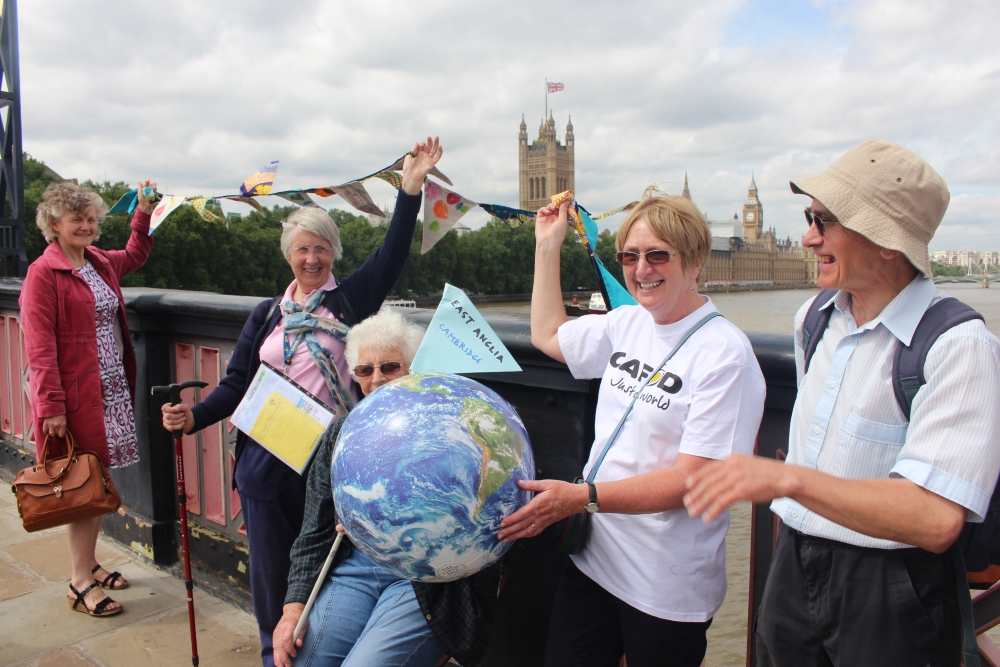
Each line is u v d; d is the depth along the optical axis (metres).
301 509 2.55
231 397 2.72
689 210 1.68
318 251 2.55
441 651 1.93
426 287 86.38
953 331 1.28
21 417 5.21
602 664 1.88
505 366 2.07
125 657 3.03
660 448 1.68
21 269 6.53
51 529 4.41
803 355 1.64
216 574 3.69
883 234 1.32
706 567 1.71
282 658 1.97
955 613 1.34
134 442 3.59
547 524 1.59
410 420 1.57
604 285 2.31
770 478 1.21
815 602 1.47
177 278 62.41
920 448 1.24
